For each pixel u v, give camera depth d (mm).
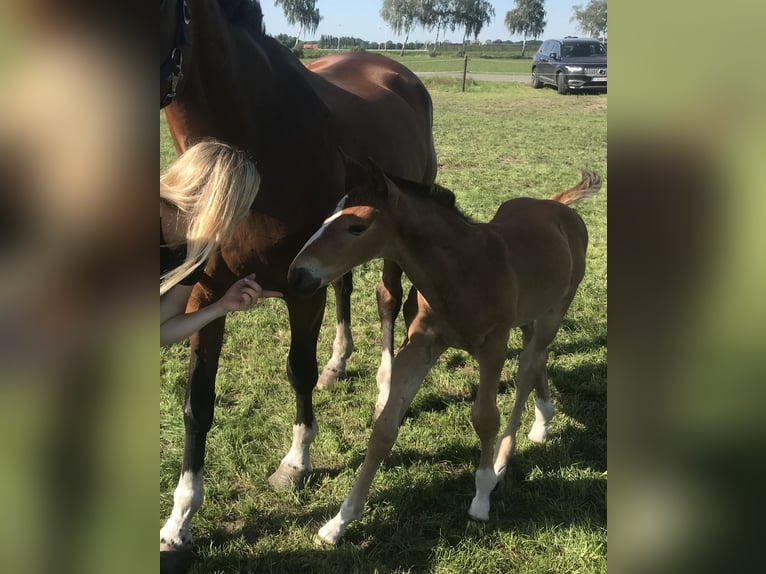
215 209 1940
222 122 2232
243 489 2828
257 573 2371
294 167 2406
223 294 2441
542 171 9898
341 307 3848
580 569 2383
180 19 1901
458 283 2424
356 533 2561
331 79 3574
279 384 3684
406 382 2539
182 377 3689
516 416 2936
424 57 44281
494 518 2652
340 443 3156
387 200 2268
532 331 3385
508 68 33156
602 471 2969
